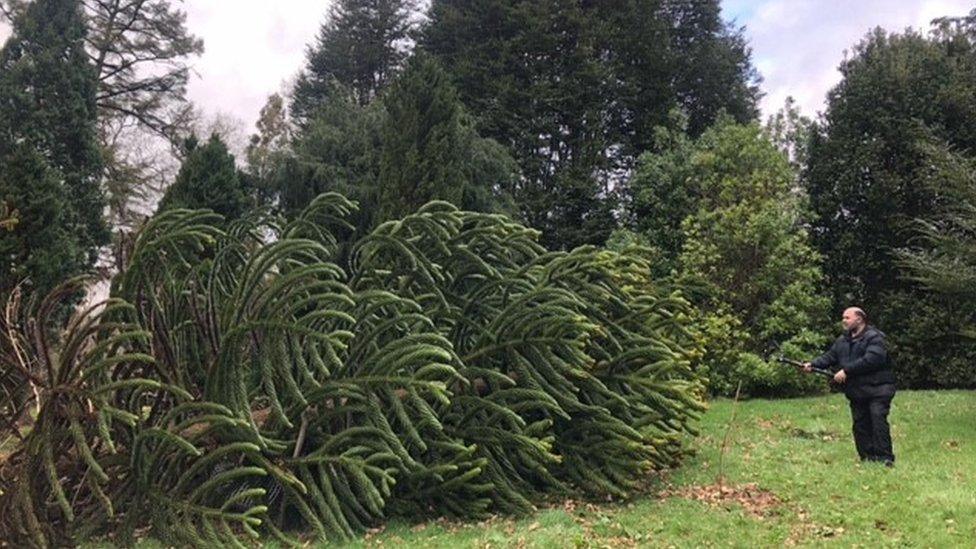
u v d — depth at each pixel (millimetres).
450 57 23422
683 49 25469
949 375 14547
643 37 23188
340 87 23188
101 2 24766
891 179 15523
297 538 6070
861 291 16219
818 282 15961
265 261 6211
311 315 6008
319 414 6395
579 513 6488
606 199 21406
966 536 5410
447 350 6457
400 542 5848
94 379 5895
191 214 6613
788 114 17656
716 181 16641
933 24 20312
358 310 6758
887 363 7848
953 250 10242
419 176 13664
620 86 22688
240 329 5965
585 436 7145
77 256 13305
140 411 6180
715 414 11867
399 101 14438
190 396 5867
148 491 5891
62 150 17234
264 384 6160
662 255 17094
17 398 6086
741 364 13789
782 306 14383
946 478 6996
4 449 6188
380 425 6168
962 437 9078
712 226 15523
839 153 16453
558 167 22375
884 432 7727
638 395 7355
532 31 21984
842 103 16641
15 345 5918
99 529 6035
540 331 6891
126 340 5992
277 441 6270
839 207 16406
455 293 7570
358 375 6324
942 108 15727
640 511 6457
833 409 11930
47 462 5410
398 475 6531
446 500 6520
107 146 24469
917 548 5242
